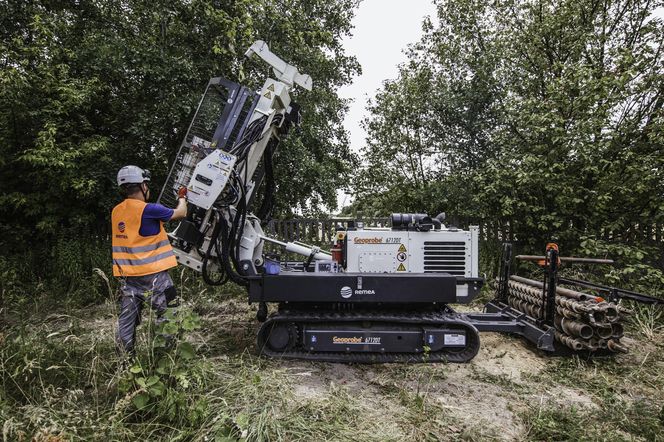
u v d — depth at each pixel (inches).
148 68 257.3
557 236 251.1
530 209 262.1
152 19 285.3
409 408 114.3
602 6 285.4
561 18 279.1
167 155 292.2
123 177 123.3
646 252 226.2
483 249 287.3
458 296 149.7
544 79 296.7
